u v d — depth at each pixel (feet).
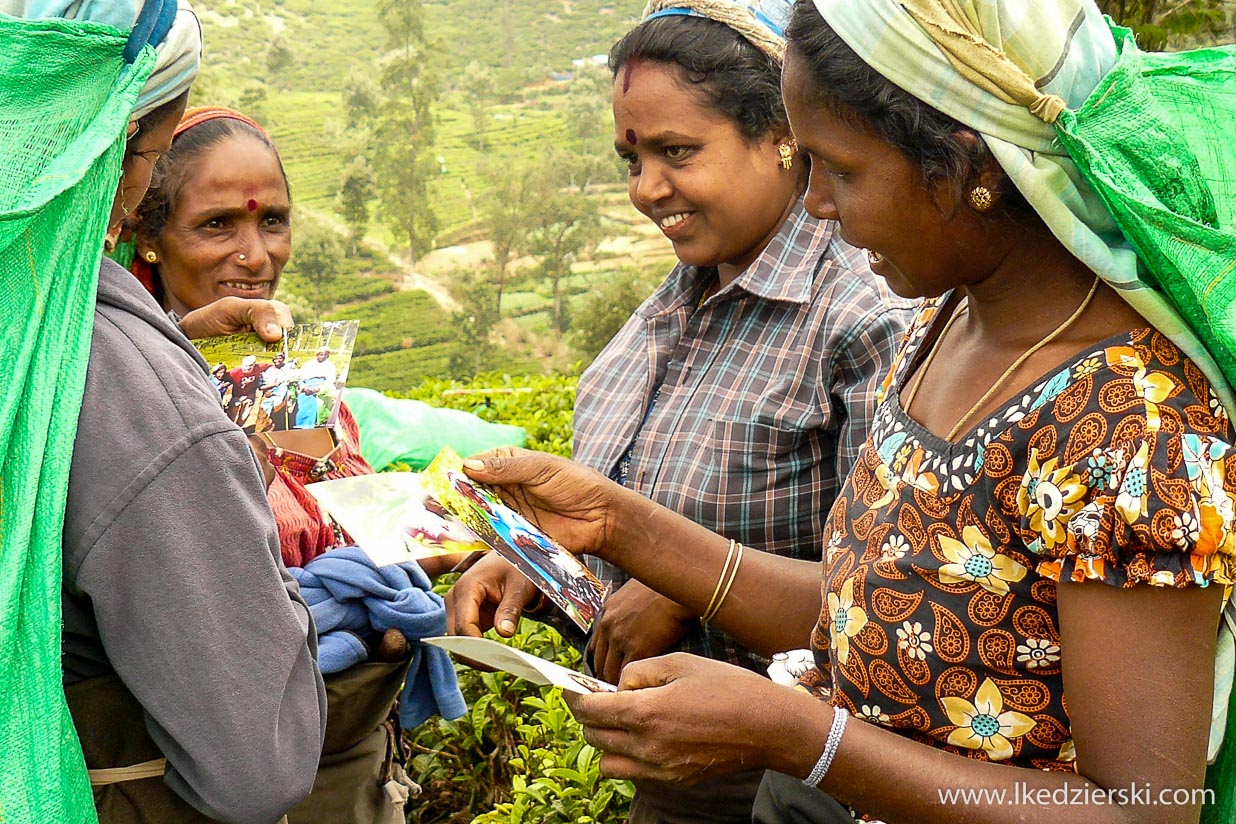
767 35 8.34
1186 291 4.91
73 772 5.76
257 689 5.97
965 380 5.72
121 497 5.71
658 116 8.50
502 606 8.68
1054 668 5.40
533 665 5.42
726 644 8.51
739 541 8.34
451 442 16.11
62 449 5.59
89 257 5.86
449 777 13.32
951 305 6.32
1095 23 5.24
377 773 9.13
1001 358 5.57
